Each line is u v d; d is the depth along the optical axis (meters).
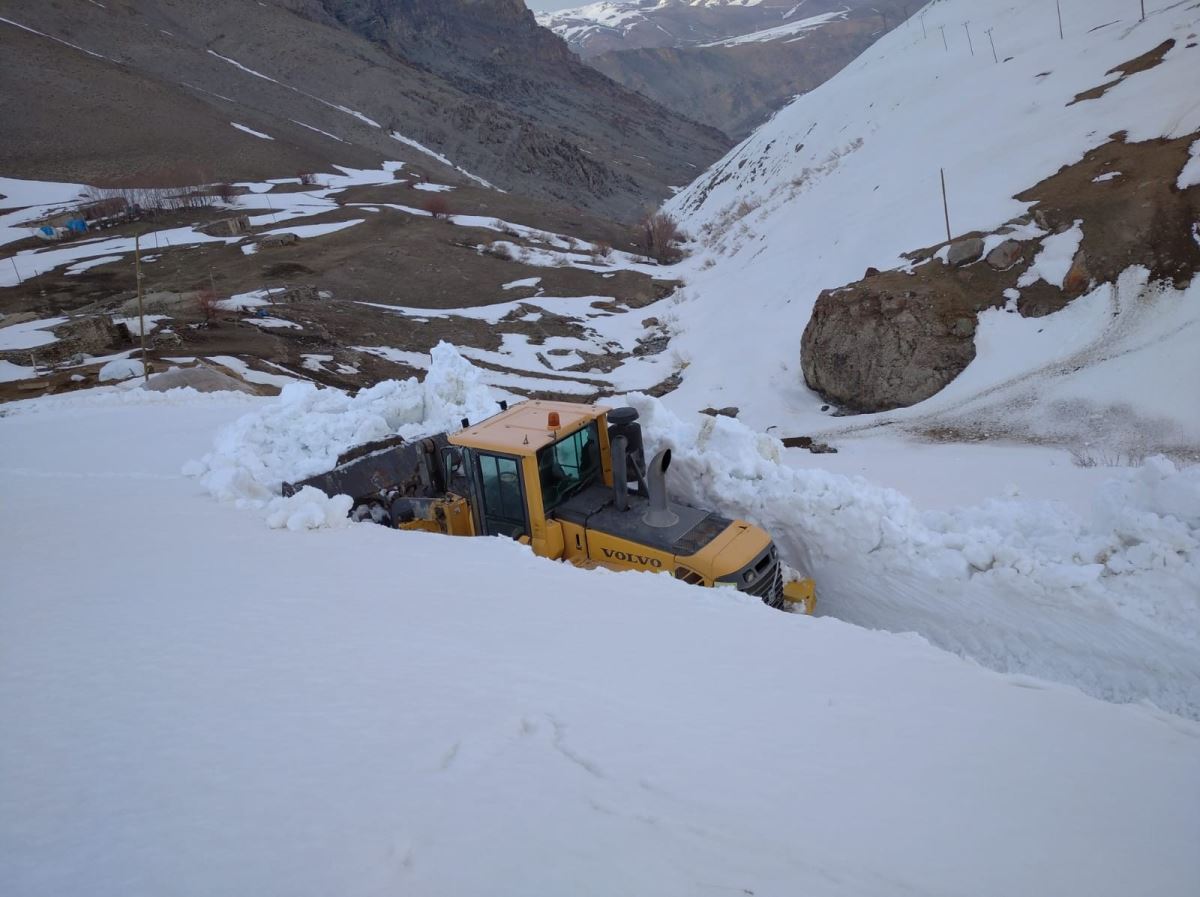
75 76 108.12
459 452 9.55
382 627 4.96
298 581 5.96
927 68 77.06
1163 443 20.80
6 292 52.44
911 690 4.72
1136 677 6.89
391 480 10.79
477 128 155.12
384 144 135.12
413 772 3.19
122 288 53.47
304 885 2.41
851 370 31.69
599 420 9.36
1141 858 3.15
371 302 55.28
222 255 63.75
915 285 31.80
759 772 3.50
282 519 7.90
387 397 12.41
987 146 48.19
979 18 83.88
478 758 3.34
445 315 53.31
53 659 4.29
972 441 24.05
